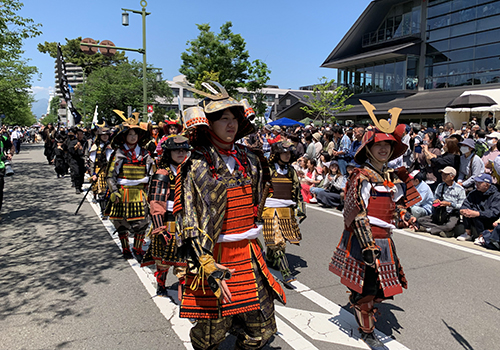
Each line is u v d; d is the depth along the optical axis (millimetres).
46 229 6984
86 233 6723
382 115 24750
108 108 41656
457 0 22391
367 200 2984
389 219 3105
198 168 2289
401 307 3926
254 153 2574
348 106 26297
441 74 23562
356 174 3039
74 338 3334
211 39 27609
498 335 3395
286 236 4695
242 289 2375
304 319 3697
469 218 6203
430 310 3859
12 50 17219
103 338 3334
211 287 2178
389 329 3492
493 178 6137
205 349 2422
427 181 8422
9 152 8312
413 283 4535
